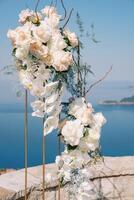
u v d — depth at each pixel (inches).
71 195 88.3
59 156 87.4
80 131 81.7
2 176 114.7
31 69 83.8
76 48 87.4
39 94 84.3
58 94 84.3
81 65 87.2
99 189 123.0
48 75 84.4
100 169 123.6
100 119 84.5
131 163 128.2
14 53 85.1
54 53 82.9
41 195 110.7
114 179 125.8
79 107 84.2
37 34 81.8
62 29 87.1
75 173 87.1
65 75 85.2
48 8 87.3
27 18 87.5
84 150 84.5
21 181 110.7
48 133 84.2
